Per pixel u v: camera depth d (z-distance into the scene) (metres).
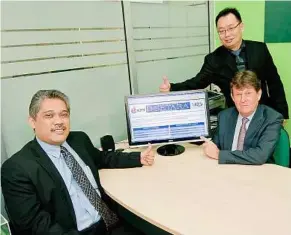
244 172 1.57
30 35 1.77
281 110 2.36
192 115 1.93
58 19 1.89
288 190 1.35
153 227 1.98
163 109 1.91
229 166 1.66
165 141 1.93
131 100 1.89
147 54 2.51
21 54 1.74
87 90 2.12
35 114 1.42
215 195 1.36
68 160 1.51
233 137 1.89
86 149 1.71
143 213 1.26
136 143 1.91
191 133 1.94
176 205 1.30
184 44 2.85
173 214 1.24
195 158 1.82
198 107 1.92
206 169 1.64
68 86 2.00
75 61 2.02
